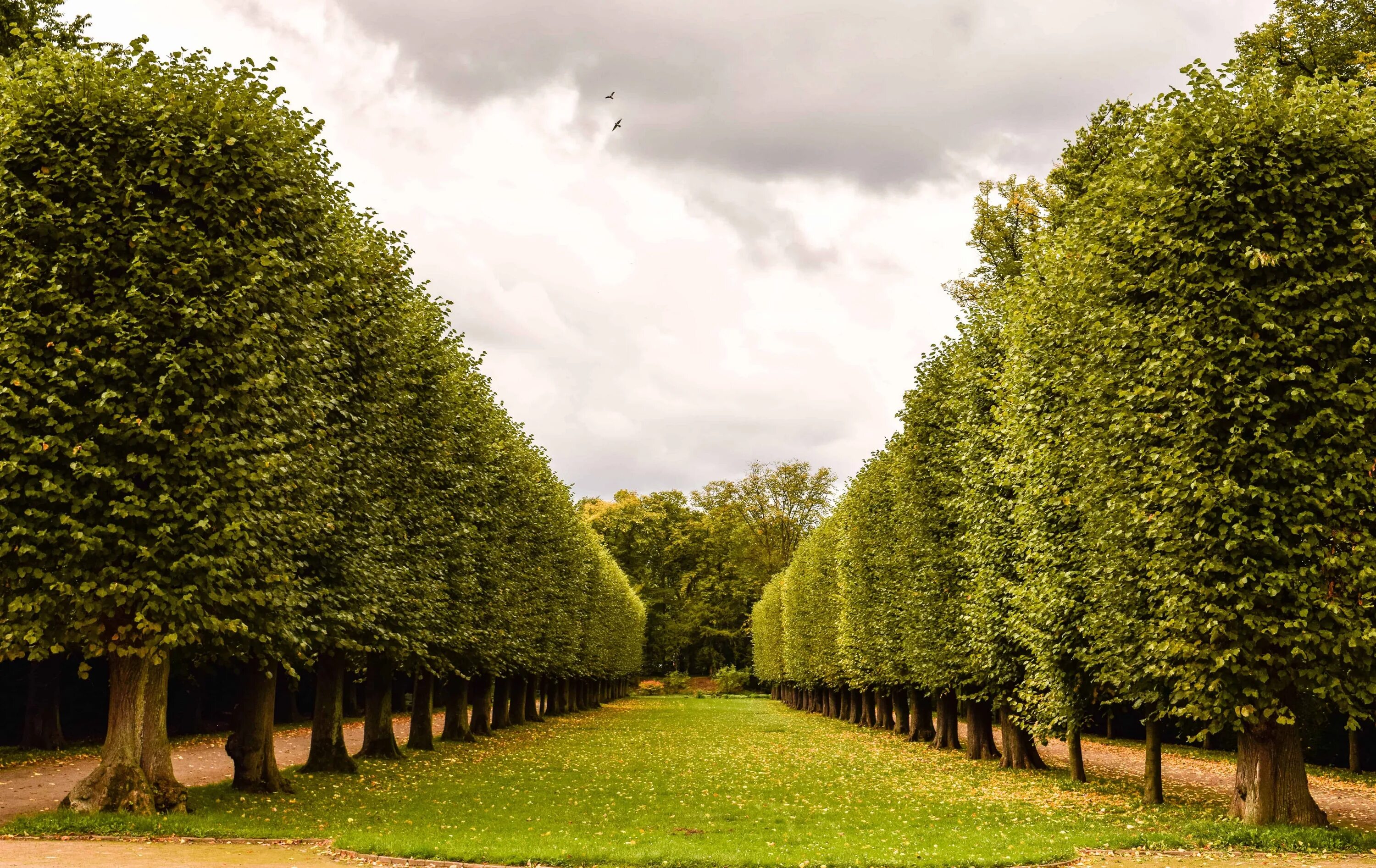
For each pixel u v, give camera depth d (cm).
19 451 1309
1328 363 1383
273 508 1545
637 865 1159
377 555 2016
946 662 2658
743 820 1633
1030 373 1884
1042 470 1830
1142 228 1491
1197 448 1409
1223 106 1462
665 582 10588
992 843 1348
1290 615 1349
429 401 2370
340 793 1827
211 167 1453
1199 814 1584
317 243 1689
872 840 1396
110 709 1405
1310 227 1416
